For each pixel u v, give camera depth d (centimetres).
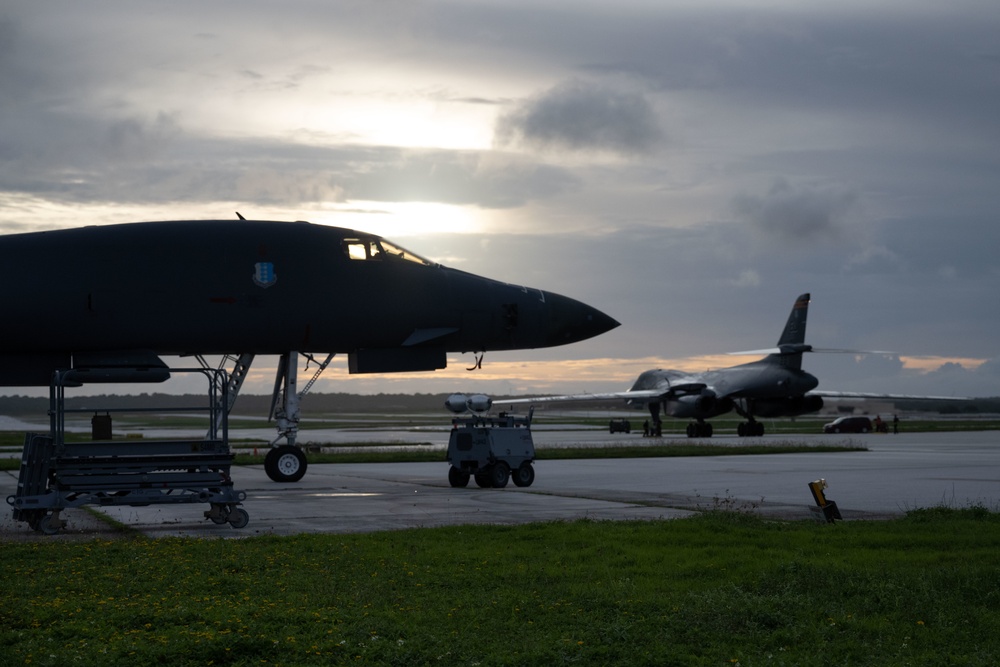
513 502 1848
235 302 2277
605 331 2709
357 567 1028
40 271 2161
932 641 715
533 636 722
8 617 775
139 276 2217
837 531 1340
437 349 2519
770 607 798
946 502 1831
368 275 2403
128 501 1431
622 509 1711
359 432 7156
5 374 2225
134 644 677
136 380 2216
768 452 3838
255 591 895
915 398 6288
